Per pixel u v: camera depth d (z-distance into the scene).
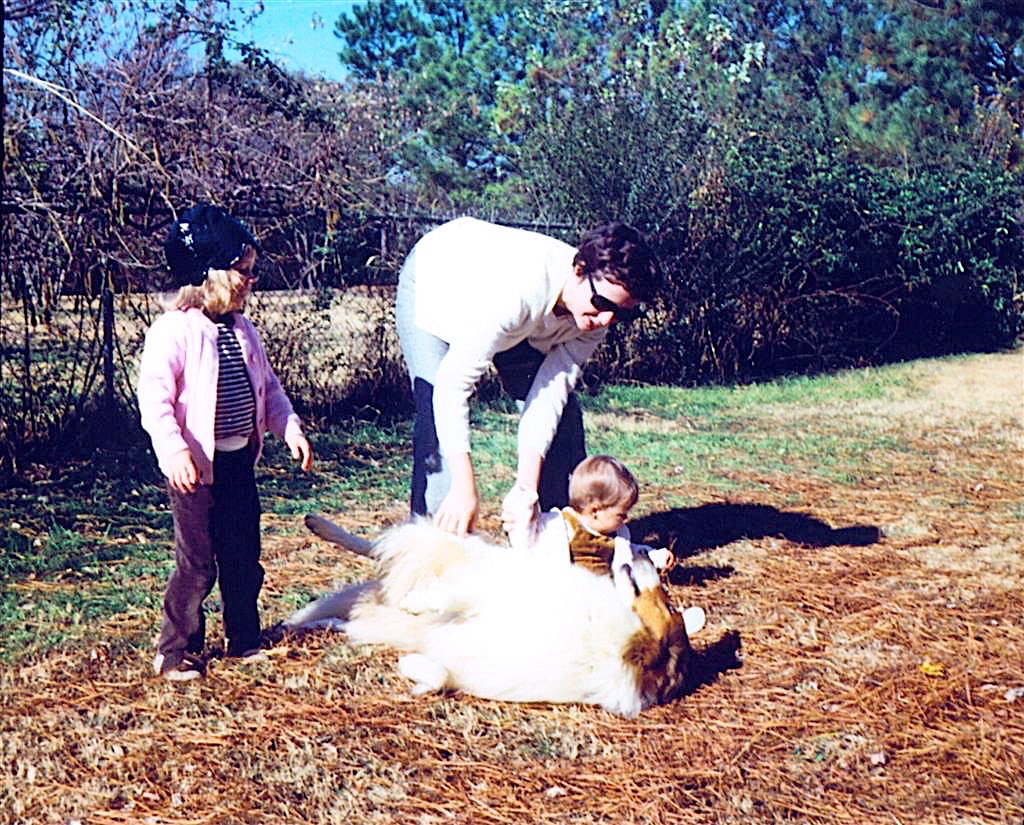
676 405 11.10
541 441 4.59
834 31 24.53
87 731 3.63
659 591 4.10
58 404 7.68
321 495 7.11
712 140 13.72
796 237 13.56
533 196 13.63
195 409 3.90
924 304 16.02
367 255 9.73
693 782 3.40
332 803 3.24
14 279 7.17
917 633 4.71
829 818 3.22
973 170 17.36
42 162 7.10
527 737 3.68
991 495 7.43
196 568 3.98
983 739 3.72
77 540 5.89
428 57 30.39
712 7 26.05
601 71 23.92
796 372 13.84
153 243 7.67
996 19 20.84
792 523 6.59
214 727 3.69
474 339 4.23
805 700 4.02
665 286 12.56
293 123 8.59
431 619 4.25
